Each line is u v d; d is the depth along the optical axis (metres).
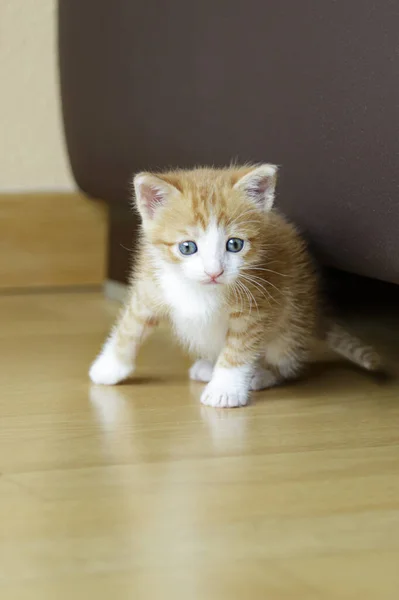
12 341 1.15
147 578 0.77
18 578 0.77
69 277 1.36
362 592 0.75
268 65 1.05
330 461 0.89
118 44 1.21
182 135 1.15
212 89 1.11
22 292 1.34
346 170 1.00
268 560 0.78
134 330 1.03
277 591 0.76
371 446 0.92
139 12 1.18
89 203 1.35
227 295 0.99
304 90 1.02
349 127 0.99
